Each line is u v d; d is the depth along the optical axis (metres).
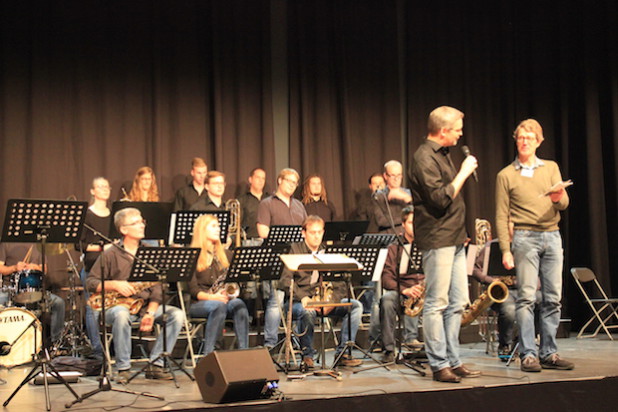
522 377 4.57
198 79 7.62
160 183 7.39
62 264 6.88
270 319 5.46
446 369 4.48
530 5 8.62
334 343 6.52
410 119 8.35
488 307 5.59
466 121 8.47
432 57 8.44
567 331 7.30
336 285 5.47
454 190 4.36
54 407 4.02
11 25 6.96
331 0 8.12
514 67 8.66
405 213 5.71
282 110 8.08
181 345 5.98
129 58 7.37
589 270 7.59
